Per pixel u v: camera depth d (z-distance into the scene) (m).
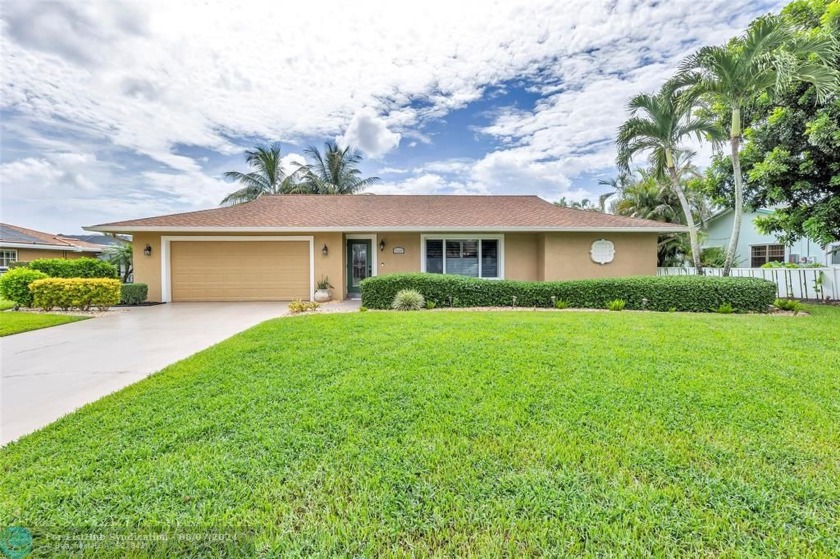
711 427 3.10
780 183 10.95
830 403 3.54
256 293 13.44
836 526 2.02
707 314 9.38
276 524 2.09
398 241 14.08
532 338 6.23
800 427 3.08
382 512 2.17
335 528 2.05
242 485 2.41
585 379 4.23
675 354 5.21
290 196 16.73
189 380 4.36
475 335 6.48
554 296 10.94
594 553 1.88
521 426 3.15
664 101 10.94
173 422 3.29
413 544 1.95
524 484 2.39
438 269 14.09
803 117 10.14
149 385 4.24
